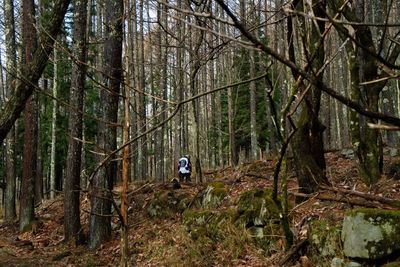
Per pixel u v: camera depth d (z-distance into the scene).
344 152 15.06
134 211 13.04
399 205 6.11
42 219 15.27
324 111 26.50
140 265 9.48
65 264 10.13
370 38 8.07
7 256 11.14
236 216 9.04
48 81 25.03
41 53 6.48
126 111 4.08
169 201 12.35
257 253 7.89
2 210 26.12
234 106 24.70
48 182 31.36
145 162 25.14
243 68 22.19
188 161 17.61
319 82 2.01
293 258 6.98
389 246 5.64
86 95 23.56
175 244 9.70
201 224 9.80
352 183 9.45
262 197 8.96
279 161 6.08
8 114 6.52
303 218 7.66
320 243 6.60
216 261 8.34
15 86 6.55
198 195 12.09
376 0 10.01
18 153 27.11
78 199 12.34
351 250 5.90
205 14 1.97
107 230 11.35
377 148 8.54
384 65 2.13
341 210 7.46
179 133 25.16
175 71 19.61
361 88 8.57
